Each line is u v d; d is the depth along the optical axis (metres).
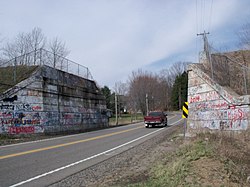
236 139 13.19
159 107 105.88
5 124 21.38
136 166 9.98
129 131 26.75
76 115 30.70
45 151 13.55
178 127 29.06
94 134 24.36
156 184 6.94
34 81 24.14
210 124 16.64
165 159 10.19
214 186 6.63
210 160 8.27
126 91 97.25
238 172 7.96
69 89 29.77
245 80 18.94
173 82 114.69
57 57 31.70
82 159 11.34
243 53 28.62
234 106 14.87
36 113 23.84
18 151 13.75
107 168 9.69
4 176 8.34
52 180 7.93
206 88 17.22
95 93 37.09
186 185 6.58
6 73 26.05
